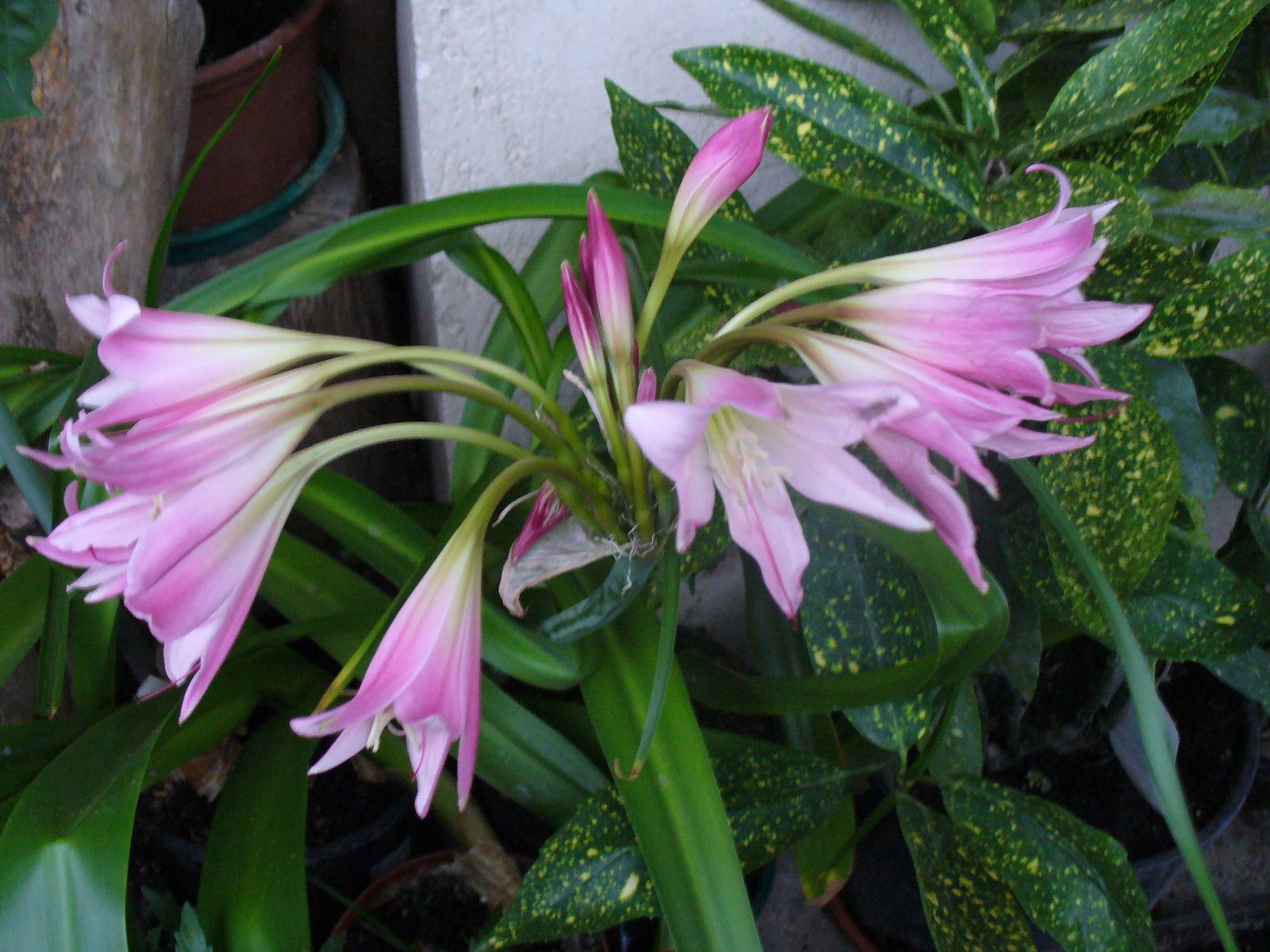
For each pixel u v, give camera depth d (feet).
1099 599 1.84
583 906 2.12
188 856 2.77
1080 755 3.19
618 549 1.80
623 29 2.56
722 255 2.39
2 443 2.00
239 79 2.89
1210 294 2.22
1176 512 2.54
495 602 2.30
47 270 2.43
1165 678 3.38
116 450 1.44
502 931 2.10
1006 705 3.18
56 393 2.23
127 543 1.58
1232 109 2.35
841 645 2.40
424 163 2.65
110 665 2.42
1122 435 2.21
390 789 2.89
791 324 1.72
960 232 2.32
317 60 3.35
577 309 1.68
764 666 2.81
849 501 1.50
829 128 2.21
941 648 2.01
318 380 1.63
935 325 1.56
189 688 1.59
